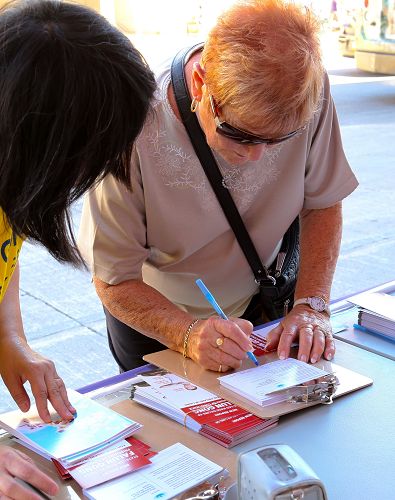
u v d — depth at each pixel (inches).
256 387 56.4
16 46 36.3
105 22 39.2
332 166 73.7
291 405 54.8
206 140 63.5
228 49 54.0
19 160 37.1
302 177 71.2
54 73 36.1
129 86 38.1
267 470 37.4
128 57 38.1
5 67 36.3
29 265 167.0
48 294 152.5
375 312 66.9
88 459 48.1
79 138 37.3
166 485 45.5
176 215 67.7
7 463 44.7
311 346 63.8
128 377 61.1
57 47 36.4
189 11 459.2
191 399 55.6
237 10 55.2
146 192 65.9
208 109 58.4
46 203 38.8
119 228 66.7
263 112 53.7
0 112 36.4
